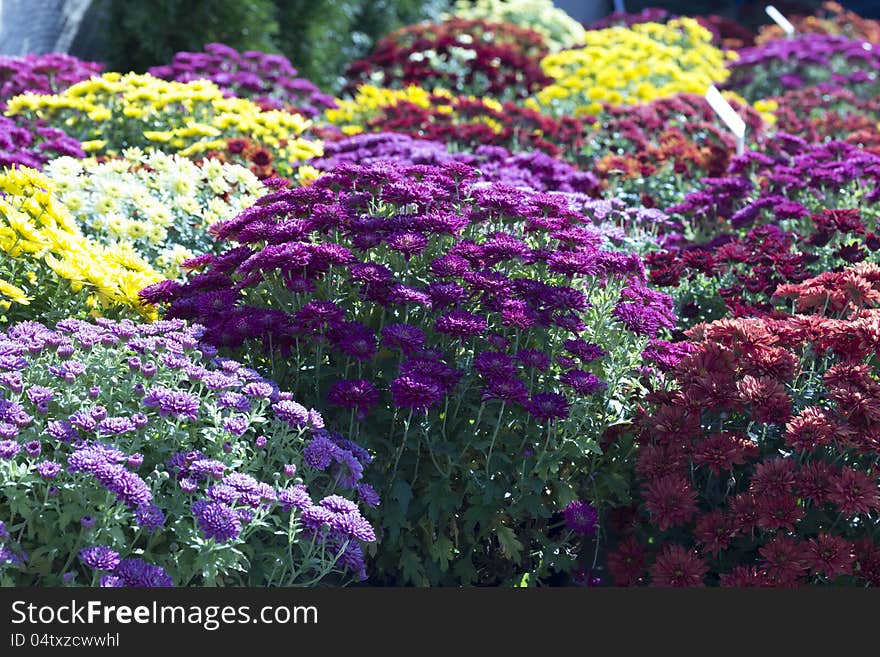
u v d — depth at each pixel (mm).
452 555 3738
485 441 3762
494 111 8430
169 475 3125
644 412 3922
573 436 3840
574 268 3881
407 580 3742
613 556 3719
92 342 3361
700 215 6422
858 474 3354
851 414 3467
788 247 5324
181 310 3850
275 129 6637
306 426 3307
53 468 2812
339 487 3408
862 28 18766
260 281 3914
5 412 2980
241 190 5355
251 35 11594
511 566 3992
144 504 2855
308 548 3244
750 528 3426
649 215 5781
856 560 3412
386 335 3570
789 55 13148
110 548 2840
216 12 11312
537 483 3736
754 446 3588
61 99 6793
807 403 3809
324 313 3594
